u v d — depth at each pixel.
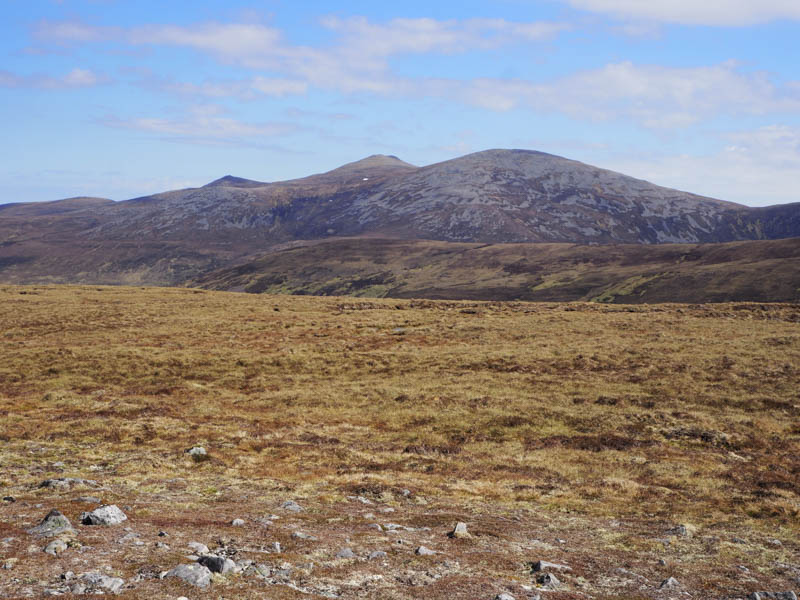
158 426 34.12
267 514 18.27
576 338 64.31
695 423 37.53
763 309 80.62
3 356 57.28
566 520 20.91
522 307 91.56
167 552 12.53
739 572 15.28
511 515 21.12
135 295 104.56
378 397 44.97
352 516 19.00
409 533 16.97
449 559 14.16
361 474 26.27
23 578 10.42
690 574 14.83
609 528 20.06
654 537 18.91
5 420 34.28
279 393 46.72
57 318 79.25
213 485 22.70
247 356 59.12
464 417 39.31
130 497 19.41
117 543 13.05
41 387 47.25
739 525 21.00
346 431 36.16
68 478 20.86
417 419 39.25
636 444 34.09
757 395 42.66
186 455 27.56
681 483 27.33
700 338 61.16
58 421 34.62
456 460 30.47
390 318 82.19
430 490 24.16
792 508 23.08
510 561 14.62
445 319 80.75
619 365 51.94
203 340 68.00
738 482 27.56
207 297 104.75
